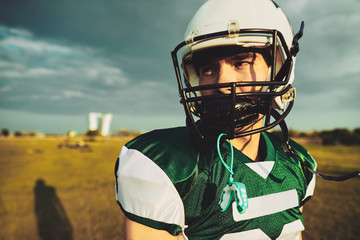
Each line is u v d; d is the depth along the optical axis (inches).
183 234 21.9
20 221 119.0
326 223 114.4
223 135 25.5
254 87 29.1
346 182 211.8
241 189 20.6
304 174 30.4
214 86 24.8
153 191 21.0
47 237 102.5
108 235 103.3
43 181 220.8
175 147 24.2
